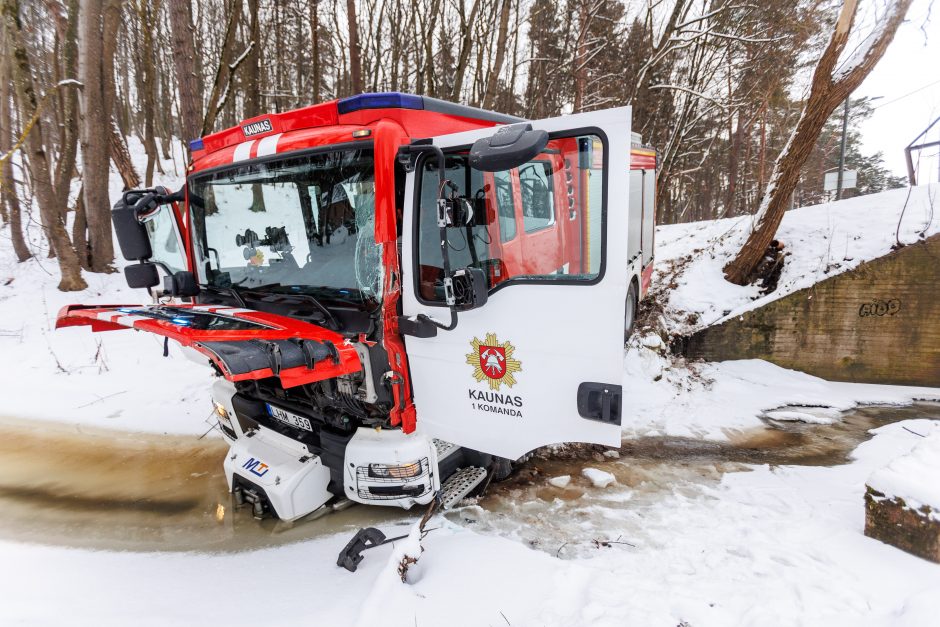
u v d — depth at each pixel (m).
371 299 2.79
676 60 16.67
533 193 2.92
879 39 6.40
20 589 2.78
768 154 24.56
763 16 12.80
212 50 20.81
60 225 10.34
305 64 22.75
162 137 27.19
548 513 3.68
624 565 2.96
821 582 2.71
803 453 4.93
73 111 12.10
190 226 3.88
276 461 3.35
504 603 2.53
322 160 2.91
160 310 3.10
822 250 7.53
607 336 2.38
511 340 2.63
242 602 2.68
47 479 4.30
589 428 2.51
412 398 3.04
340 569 2.94
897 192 8.05
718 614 2.46
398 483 2.96
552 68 19.92
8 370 6.96
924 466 3.07
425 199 2.72
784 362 7.39
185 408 5.88
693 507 3.78
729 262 8.38
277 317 2.88
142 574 2.98
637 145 6.52
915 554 2.90
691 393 6.55
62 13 11.69
